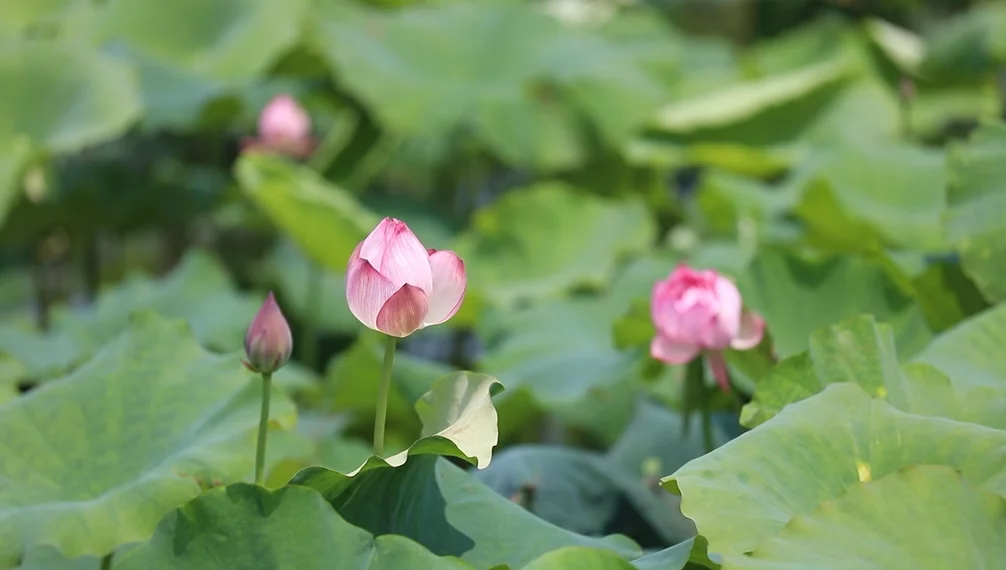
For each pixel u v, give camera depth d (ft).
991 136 14.39
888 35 28.94
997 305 14.03
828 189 15.64
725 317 13.50
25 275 26.68
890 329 13.19
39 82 21.12
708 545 12.17
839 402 12.62
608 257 19.89
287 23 23.45
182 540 12.28
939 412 12.92
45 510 12.64
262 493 12.30
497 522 12.77
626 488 14.03
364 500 12.76
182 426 13.07
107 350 13.38
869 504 12.13
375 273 12.50
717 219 19.89
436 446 12.44
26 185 21.98
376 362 15.39
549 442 18.38
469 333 21.86
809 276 14.61
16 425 13.00
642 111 24.00
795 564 11.98
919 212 16.11
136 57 23.54
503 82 23.73
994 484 12.34
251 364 12.73
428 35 24.08
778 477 12.39
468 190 26.91
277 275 23.29
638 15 30.71
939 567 11.99
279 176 18.88
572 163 23.29
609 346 16.06
